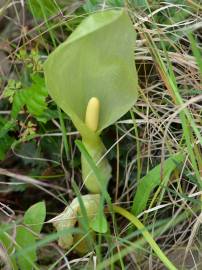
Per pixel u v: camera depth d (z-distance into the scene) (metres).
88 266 0.74
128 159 0.85
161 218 0.81
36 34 0.89
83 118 0.74
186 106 0.76
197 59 0.73
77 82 0.71
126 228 0.77
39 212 0.73
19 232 0.72
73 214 0.74
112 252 0.75
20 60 0.85
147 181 0.74
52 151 0.86
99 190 0.76
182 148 0.77
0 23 0.91
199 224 0.75
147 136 0.84
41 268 0.75
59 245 0.75
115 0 0.85
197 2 0.88
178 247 0.77
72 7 0.88
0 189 0.85
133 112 0.83
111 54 0.68
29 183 0.83
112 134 0.85
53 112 0.82
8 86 0.82
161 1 0.88
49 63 0.66
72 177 0.81
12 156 0.87
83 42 0.67
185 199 0.75
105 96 0.73
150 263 0.74
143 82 0.87
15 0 0.90
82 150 0.71
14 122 0.83
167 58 0.76
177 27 0.87
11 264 0.71
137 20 0.84
